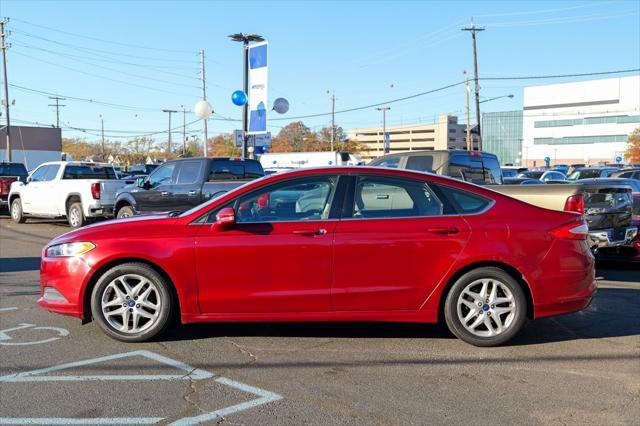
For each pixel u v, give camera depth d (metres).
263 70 20.47
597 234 9.02
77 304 5.38
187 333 5.75
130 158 100.62
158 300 5.36
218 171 12.85
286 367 4.82
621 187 9.15
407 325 6.02
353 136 142.88
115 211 14.10
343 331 5.83
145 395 4.23
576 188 6.82
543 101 105.44
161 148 104.12
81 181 15.39
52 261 5.47
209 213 5.34
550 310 5.26
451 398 4.19
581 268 5.30
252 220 5.31
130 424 3.77
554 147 104.31
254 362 4.93
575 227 5.34
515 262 5.16
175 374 4.65
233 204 5.36
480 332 5.30
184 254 5.21
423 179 5.39
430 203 5.32
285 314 5.25
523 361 4.97
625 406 4.07
